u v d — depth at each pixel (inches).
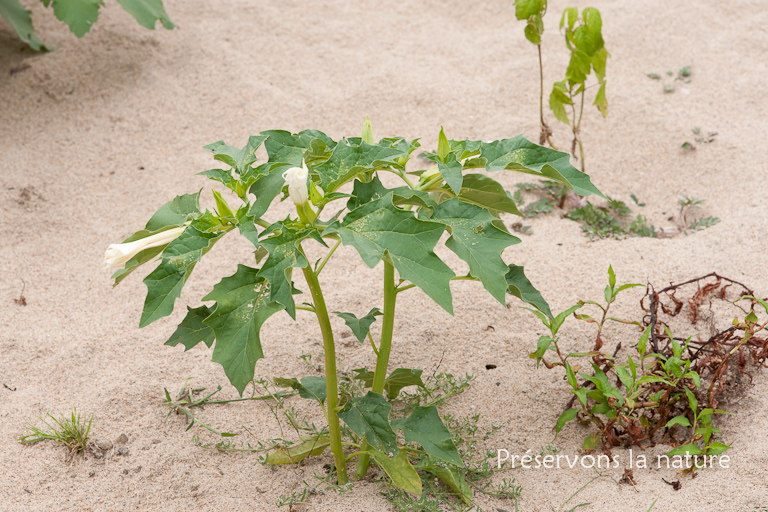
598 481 85.3
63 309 121.0
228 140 160.9
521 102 170.9
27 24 179.8
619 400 85.6
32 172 152.6
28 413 98.6
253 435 94.4
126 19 196.9
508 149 75.5
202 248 67.3
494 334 111.0
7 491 86.0
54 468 89.7
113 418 97.7
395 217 65.4
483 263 66.6
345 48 192.9
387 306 81.4
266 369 105.7
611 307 113.4
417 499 82.7
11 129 164.9
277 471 88.5
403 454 79.2
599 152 156.4
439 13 210.8
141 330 115.7
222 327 66.4
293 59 187.6
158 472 89.0
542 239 133.1
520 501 82.7
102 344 112.3
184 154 157.8
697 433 84.7
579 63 137.4
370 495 83.6
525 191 146.5
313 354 108.2
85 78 178.1
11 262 131.7
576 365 103.4
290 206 145.0
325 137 77.9
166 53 186.9
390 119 166.7
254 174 72.4
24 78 177.0
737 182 142.6
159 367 107.3
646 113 164.6
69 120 167.3
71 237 137.9
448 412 96.7
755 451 84.6
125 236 136.9
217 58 185.0
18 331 115.1
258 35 195.8
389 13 209.5
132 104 171.0
